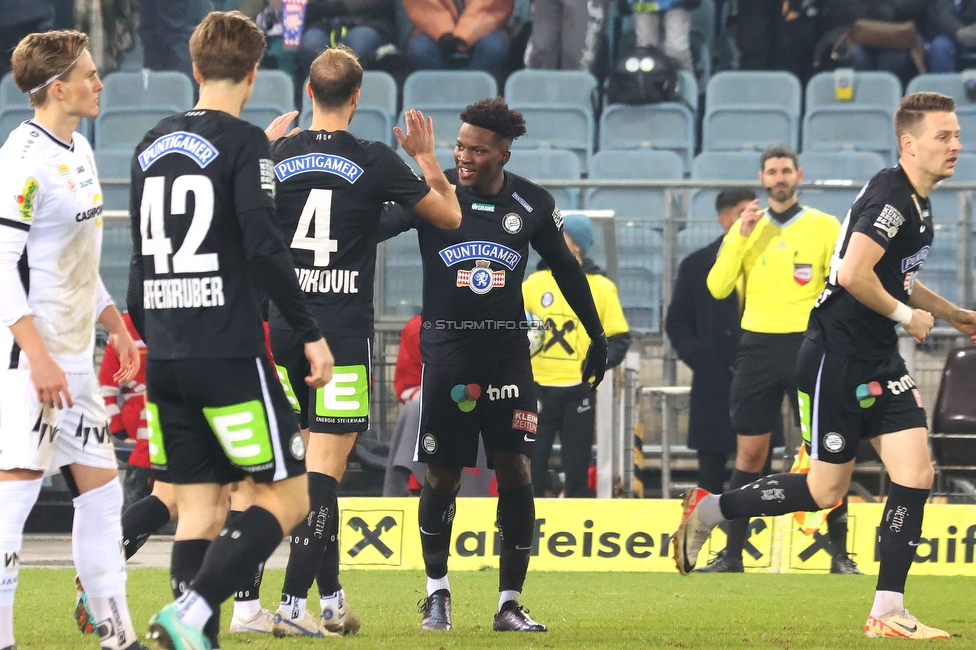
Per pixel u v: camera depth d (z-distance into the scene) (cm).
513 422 1738
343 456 1630
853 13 4825
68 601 2020
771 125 4681
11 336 1329
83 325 1371
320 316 1596
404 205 1612
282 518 1177
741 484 2769
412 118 1598
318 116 1633
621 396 3238
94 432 1363
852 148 4650
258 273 1145
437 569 1780
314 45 4800
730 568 2670
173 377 1180
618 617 1892
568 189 3988
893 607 1653
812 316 1761
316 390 1603
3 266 1289
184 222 1163
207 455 1234
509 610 1719
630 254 3581
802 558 2675
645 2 4656
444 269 1725
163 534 3403
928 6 4900
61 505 3438
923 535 2630
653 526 2714
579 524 2731
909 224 1684
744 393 2733
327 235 1588
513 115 1727
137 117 4797
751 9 4944
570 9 4853
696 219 3528
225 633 1628
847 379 1706
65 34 1357
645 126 4644
